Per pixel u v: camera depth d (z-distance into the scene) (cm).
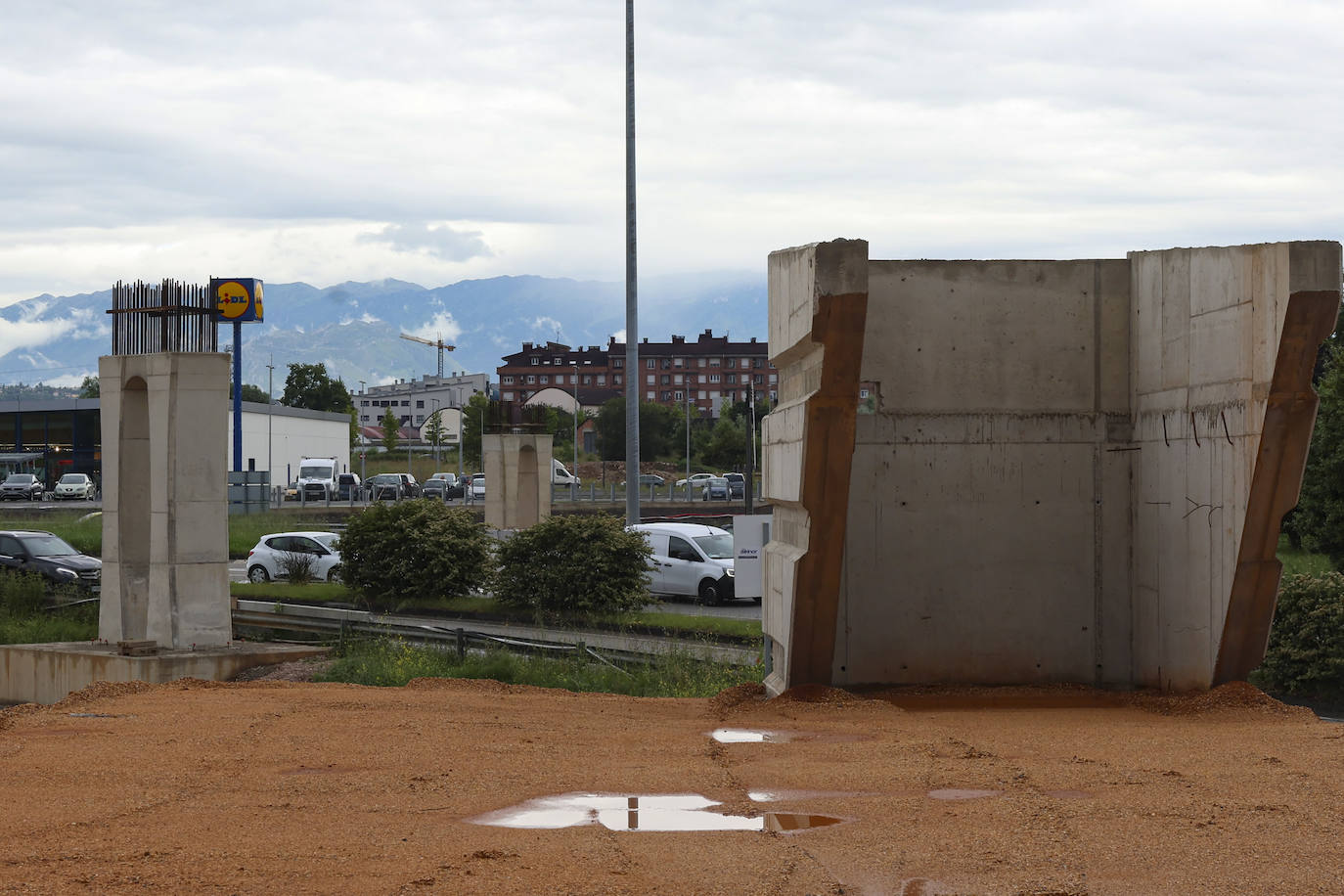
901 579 1381
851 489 1380
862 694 1352
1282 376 1124
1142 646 1366
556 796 824
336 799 816
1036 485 1391
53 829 728
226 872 634
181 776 891
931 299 1394
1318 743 992
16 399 9219
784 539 1428
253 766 930
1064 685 1373
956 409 1391
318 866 646
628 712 1266
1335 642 1488
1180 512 1284
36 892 599
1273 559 1179
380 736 1070
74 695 1372
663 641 2025
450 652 1978
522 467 4859
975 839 699
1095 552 1390
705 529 3009
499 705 1294
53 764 934
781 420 1378
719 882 620
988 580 1385
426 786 855
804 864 654
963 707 1288
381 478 8425
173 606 2044
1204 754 944
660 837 711
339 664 1970
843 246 1187
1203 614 1239
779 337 1405
